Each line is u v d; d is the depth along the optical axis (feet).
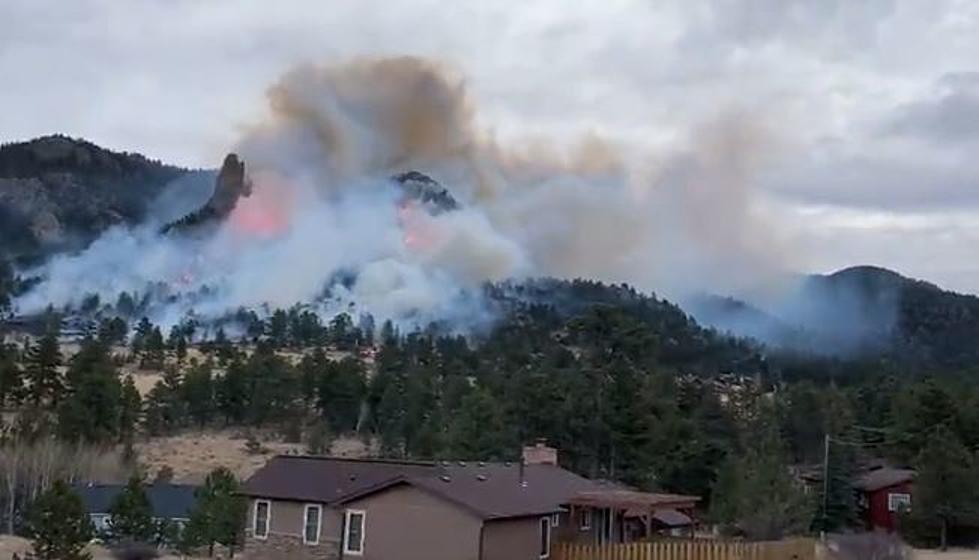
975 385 342.64
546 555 144.77
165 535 196.54
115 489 253.03
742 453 250.16
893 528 223.30
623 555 142.41
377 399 382.01
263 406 387.96
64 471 255.50
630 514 164.25
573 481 169.78
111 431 322.14
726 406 301.22
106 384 322.96
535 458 196.85
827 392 335.67
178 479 305.94
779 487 192.24
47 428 286.66
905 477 239.09
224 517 176.14
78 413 307.99
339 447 354.13
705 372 517.96
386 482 136.56
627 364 299.17
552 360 379.55
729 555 143.43
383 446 329.93
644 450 259.80
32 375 349.00
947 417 271.90
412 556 134.00
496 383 329.31
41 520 135.85
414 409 328.90
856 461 244.42
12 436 266.98
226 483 194.59
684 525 199.41
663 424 262.88
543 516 143.74
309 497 143.13
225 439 365.81
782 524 185.98
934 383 291.17
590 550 143.02
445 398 323.98
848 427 292.61
